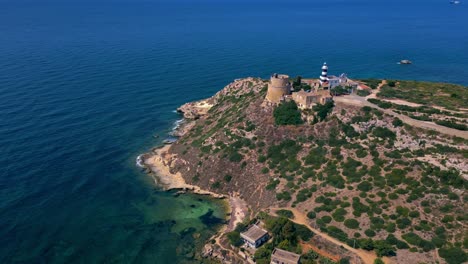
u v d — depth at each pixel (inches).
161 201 4350.4
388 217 3336.6
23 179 4451.3
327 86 5511.8
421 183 3572.8
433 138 3937.0
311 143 4539.9
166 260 3469.5
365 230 3275.1
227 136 5123.0
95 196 4333.2
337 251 3152.1
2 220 3801.7
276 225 3437.5
